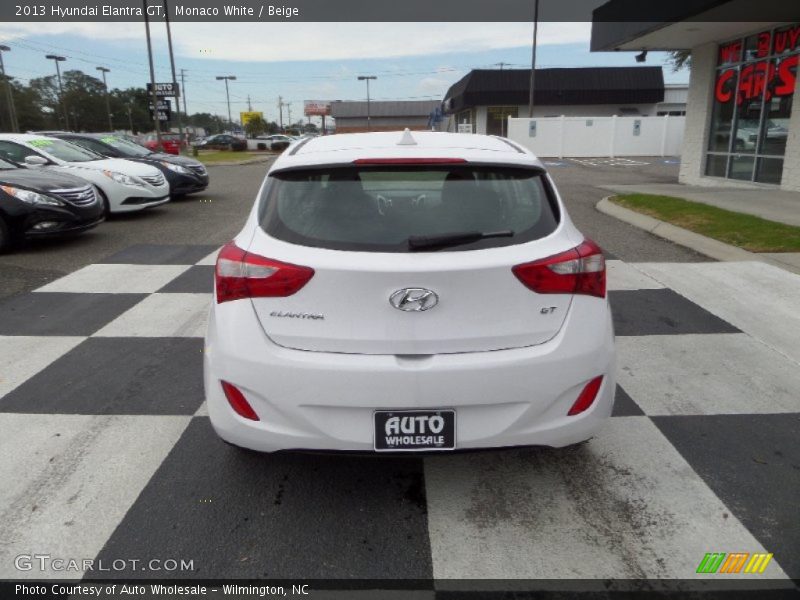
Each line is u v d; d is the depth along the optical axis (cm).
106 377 400
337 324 233
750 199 1089
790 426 336
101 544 248
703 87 1495
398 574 233
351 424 237
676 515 264
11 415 350
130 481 288
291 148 300
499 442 242
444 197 256
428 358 234
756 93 1325
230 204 1223
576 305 245
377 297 229
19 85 8800
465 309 232
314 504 273
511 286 234
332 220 247
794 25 1199
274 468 299
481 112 4081
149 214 1080
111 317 515
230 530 256
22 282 620
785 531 254
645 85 3969
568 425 247
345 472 296
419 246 234
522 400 238
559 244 248
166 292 585
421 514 266
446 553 243
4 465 300
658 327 487
